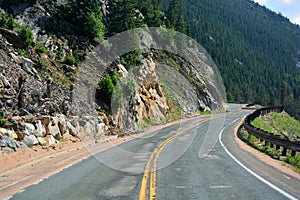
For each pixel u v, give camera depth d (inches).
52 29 1203.2
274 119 1942.7
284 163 509.0
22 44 967.6
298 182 363.9
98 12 1441.9
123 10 1505.9
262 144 813.9
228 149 697.6
